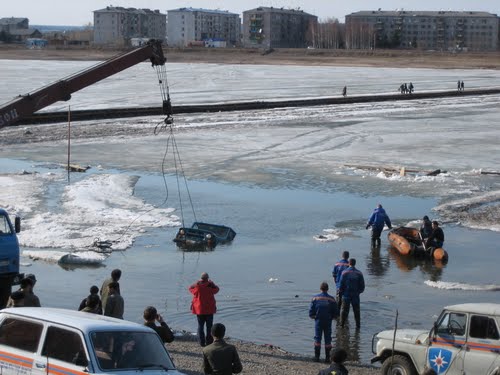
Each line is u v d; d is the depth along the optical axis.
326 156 63.22
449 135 77.75
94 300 15.67
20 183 48.22
